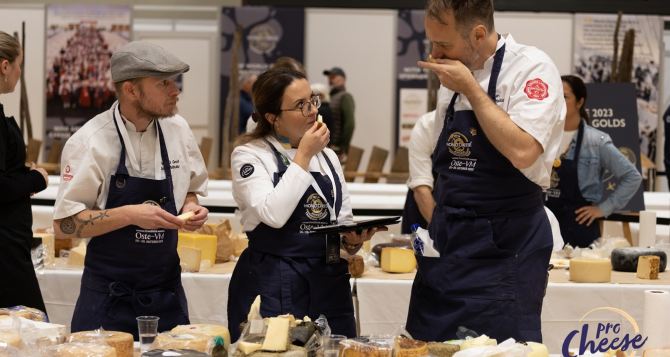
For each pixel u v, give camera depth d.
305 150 2.55
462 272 2.37
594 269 3.54
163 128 2.67
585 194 4.57
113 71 2.55
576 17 9.70
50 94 9.98
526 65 2.28
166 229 2.64
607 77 9.70
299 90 2.62
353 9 10.12
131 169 2.61
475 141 2.33
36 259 3.60
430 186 4.02
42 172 3.24
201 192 2.82
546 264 2.40
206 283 3.52
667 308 2.11
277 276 2.58
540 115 2.21
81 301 2.66
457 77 2.20
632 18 9.66
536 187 2.38
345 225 2.50
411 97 10.22
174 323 2.67
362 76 10.21
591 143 4.55
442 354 2.11
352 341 2.08
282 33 10.08
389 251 3.70
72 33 9.96
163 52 2.53
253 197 2.56
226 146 6.98
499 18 9.77
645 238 4.20
